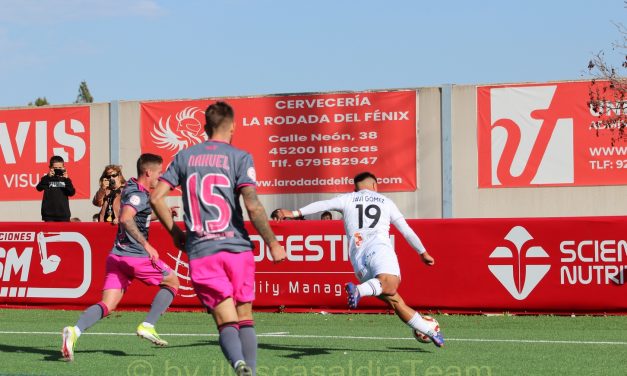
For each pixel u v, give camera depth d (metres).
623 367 14.84
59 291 27.09
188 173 11.11
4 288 27.53
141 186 16.00
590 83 39.53
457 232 24.67
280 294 25.81
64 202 31.44
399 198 41.41
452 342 18.59
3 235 27.61
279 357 16.12
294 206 42.41
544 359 15.85
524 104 40.19
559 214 39.81
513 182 40.31
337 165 42.06
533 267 24.22
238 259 11.05
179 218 41.84
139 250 16.22
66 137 44.94
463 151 40.78
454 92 40.94
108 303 15.96
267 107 42.75
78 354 16.59
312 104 42.28
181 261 26.38
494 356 16.27
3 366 15.00
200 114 43.41
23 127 45.47
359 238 16.11
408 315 16.56
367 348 17.56
